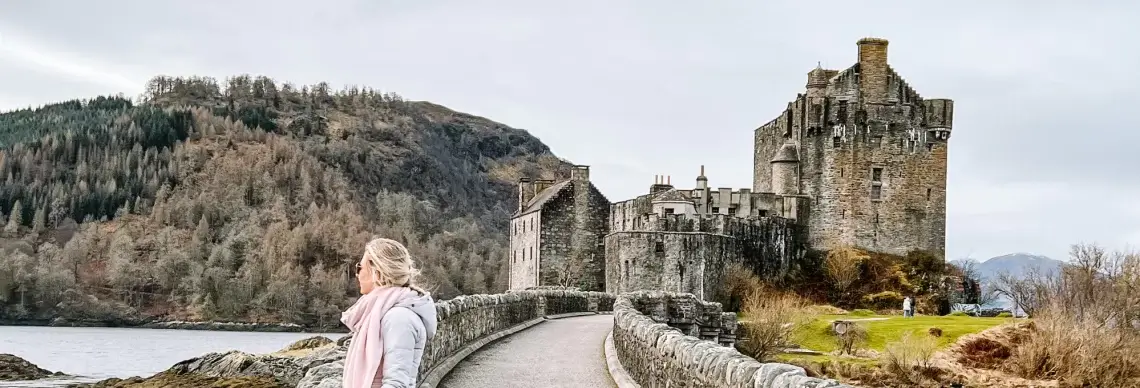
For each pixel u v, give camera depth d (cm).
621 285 10175
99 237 19525
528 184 12719
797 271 10725
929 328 6550
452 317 2859
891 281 10469
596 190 11544
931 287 10500
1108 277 7638
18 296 16150
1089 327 6000
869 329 6781
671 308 5103
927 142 11006
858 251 10769
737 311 9594
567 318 5741
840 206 10900
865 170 10925
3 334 12569
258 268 17838
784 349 6309
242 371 3562
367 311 1009
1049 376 5766
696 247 9950
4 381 4531
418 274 1049
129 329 15362
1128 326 7062
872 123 10938
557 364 2900
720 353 1644
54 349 9575
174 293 17262
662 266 10006
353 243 19438
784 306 6944
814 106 11006
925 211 10981
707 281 9919
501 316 4016
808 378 1309
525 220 12025
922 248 10962
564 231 11419
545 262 11356
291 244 18638
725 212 10781
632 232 10094
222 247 18788
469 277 18588
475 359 2964
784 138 11531
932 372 5794
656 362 2172
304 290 17112
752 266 10419
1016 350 6062
